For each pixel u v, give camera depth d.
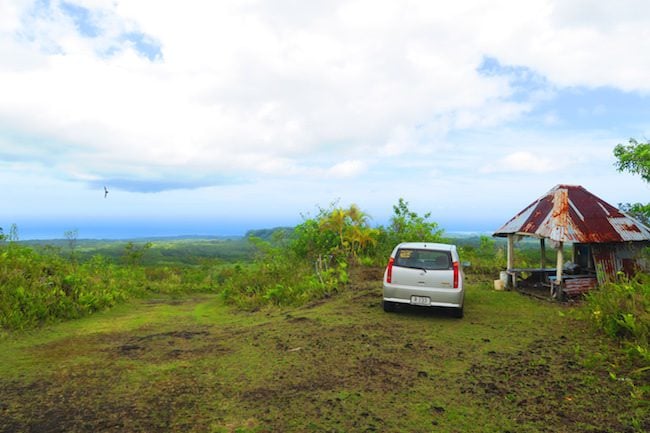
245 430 4.31
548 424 4.42
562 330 8.16
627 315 7.03
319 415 4.65
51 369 6.29
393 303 9.76
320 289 12.89
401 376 5.84
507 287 13.23
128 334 8.79
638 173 12.47
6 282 10.59
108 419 4.56
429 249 9.62
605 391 5.21
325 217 19.61
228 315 11.16
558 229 11.27
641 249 11.50
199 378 5.87
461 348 7.13
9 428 4.33
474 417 4.59
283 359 6.66
